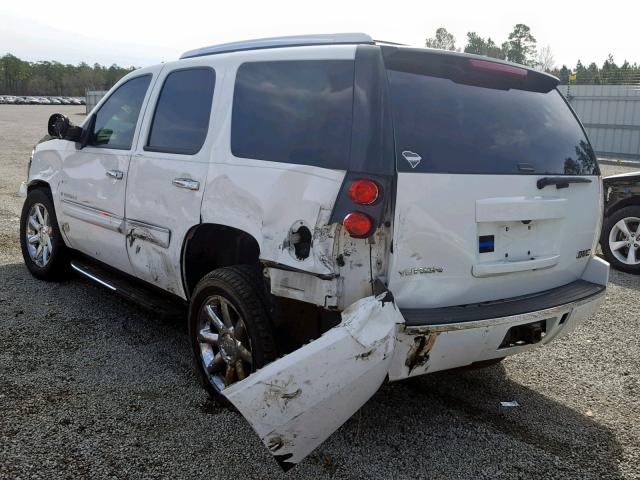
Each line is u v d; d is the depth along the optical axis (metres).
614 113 23.97
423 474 3.15
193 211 3.80
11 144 21.48
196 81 4.15
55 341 4.60
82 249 5.32
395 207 2.90
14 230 8.30
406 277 2.98
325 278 2.94
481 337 3.11
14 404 3.63
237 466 3.15
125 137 4.70
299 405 2.72
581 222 3.77
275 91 3.54
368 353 2.74
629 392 4.20
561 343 5.08
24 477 2.95
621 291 6.75
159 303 4.41
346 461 3.24
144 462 3.14
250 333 3.38
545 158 3.59
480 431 3.61
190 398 3.82
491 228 3.27
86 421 3.49
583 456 3.39
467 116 3.33
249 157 3.49
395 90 3.11
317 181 3.05
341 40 3.50
